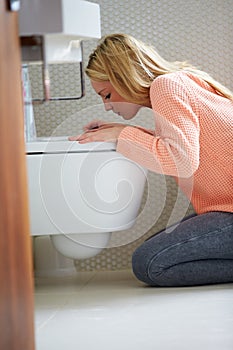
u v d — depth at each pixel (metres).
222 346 1.77
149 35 3.08
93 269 3.10
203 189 2.63
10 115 1.31
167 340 1.85
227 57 3.09
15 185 1.34
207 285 2.61
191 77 2.61
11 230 1.30
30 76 3.00
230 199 2.61
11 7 1.32
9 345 1.27
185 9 3.07
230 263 2.59
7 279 1.27
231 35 3.08
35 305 2.39
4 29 1.29
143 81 2.53
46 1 1.55
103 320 2.12
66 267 3.04
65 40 1.82
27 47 1.64
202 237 2.56
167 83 2.47
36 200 2.52
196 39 3.08
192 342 1.82
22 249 1.38
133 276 2.91
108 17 3.08
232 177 2.56
